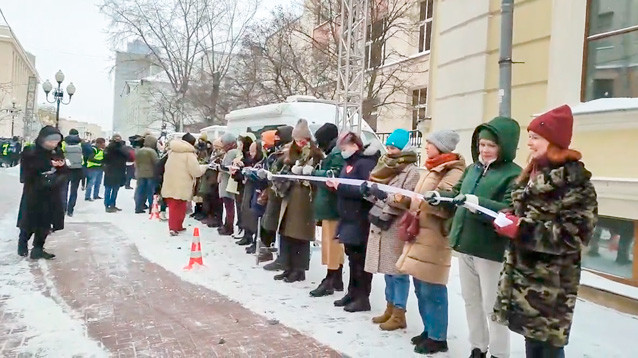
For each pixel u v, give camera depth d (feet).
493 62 23.98
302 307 16.66
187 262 22.34
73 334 13.82
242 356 12.82
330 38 70.79
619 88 18.08
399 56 68.80
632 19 17.72
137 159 37.37
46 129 21.71
